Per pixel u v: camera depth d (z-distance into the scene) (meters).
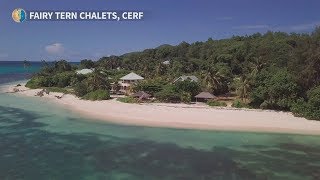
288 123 64.44
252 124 63.69
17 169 40.25
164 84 101.94
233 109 78.38
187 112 74.56
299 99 72.06
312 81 76.62
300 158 45.28
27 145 50.22
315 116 66.50
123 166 41.56
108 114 73.25
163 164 42.44
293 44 157.12
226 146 50.41
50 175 38.47
